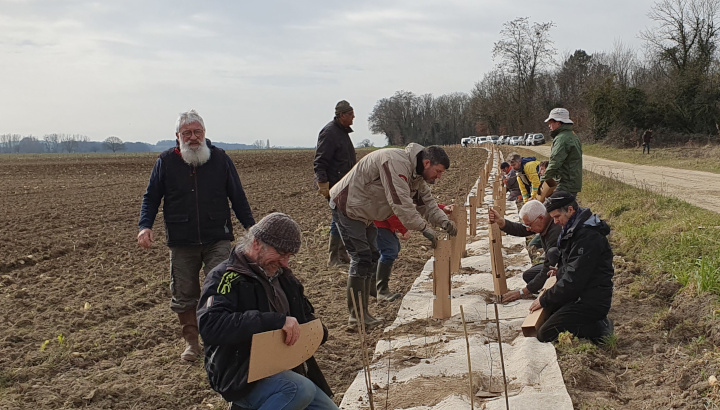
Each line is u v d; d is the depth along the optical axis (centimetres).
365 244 642
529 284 682
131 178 3011
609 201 1457
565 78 8450
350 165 870
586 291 561
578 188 880
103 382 521
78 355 577
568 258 570
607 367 514
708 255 757
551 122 866
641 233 962
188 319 568
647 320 621
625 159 3550
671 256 805
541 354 525
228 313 319
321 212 1576
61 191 2288
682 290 664
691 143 4322
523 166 1145
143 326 666
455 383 481
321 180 847
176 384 516
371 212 625
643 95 5091
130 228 1359
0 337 630
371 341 620
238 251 335
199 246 554
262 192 2169
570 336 553
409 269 923
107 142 15850
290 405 320
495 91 8462
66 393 500
